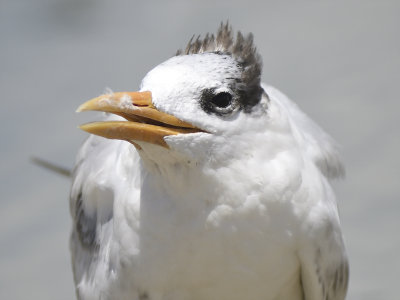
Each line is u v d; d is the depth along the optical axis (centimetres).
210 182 717
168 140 698
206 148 705
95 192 830
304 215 745
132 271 765
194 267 751
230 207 723
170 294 772
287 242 746
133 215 753
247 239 736
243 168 718
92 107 692
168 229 739
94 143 884
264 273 757
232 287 763
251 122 719
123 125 698
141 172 753
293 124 802
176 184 724
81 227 873
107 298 796
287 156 736
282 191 727
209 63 718
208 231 732
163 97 700
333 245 778
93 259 843
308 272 773
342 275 818
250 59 731
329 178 867
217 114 707
